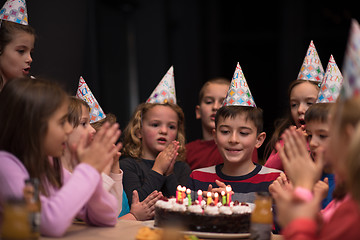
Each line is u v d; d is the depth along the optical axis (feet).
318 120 5.12
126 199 6.30
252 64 21.77
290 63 21.06
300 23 20.99
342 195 3.72
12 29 6.10
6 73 6.15
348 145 2.85
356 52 2.89
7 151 3.97
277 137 7.55
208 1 20.75
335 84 5.86
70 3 9.98
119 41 14.73
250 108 6.10
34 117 3.84
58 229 3.67
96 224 4.37
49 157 4.48
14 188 3.70
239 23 21.62
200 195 4.96
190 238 3.78
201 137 18.48
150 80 16.12
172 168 7.05
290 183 5.11
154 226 4.48
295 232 3.03
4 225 3.08
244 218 4.26
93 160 3.92
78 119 5.75
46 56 8.98
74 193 3.75
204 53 20.66
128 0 14.99
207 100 8.70
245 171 6.13
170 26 18.42
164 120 7.39
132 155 7.41
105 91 12.91
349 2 20.84
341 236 2.92
